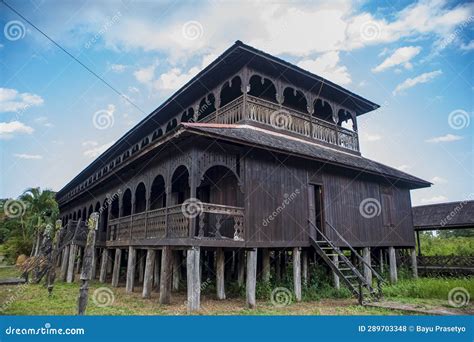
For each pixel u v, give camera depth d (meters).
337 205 15.02
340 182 15.45
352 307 10.91
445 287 12.58
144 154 11.91
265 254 12.73
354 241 15.45
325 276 14.40
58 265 25.45
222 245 10.42
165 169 12.42
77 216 28.50
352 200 15.84
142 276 17.30
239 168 11.77
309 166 14.13
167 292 11.09
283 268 15.62
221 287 11.84
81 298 8.10
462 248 29.23
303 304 11.54
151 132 21.62
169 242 10.94
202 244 9.99
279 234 12.20
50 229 17.81
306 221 13.38
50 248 17.28
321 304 11.57
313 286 13.34
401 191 19.09
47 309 10.63
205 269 15.74
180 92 16.75
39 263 16.94
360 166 15.16
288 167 13.22
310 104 16.67
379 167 17.30
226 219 12.85
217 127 11.11
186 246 10.40
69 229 18.98
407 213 19.09
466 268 19.69
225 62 14.31
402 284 14.46
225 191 13.22
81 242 18.58
